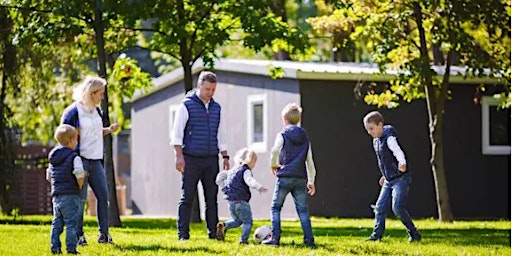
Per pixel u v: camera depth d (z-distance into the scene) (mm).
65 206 18594
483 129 43062
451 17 32219
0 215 37344
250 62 43344
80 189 18750
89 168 20109
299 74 39969
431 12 33250
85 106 20031
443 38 32562
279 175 20797
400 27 33406
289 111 20969
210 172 22125
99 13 29734
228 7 32250
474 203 42969
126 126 53938
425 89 36062
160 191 51031
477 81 42594
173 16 32375
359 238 23953
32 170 48094
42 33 29219
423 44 33656
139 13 29000
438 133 35281
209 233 22438
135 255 18469
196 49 35500
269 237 21562
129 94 38281
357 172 41156
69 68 41188
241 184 21547
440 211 35531
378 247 20703
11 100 45562
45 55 38344
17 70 35750
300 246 20781
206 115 21922
